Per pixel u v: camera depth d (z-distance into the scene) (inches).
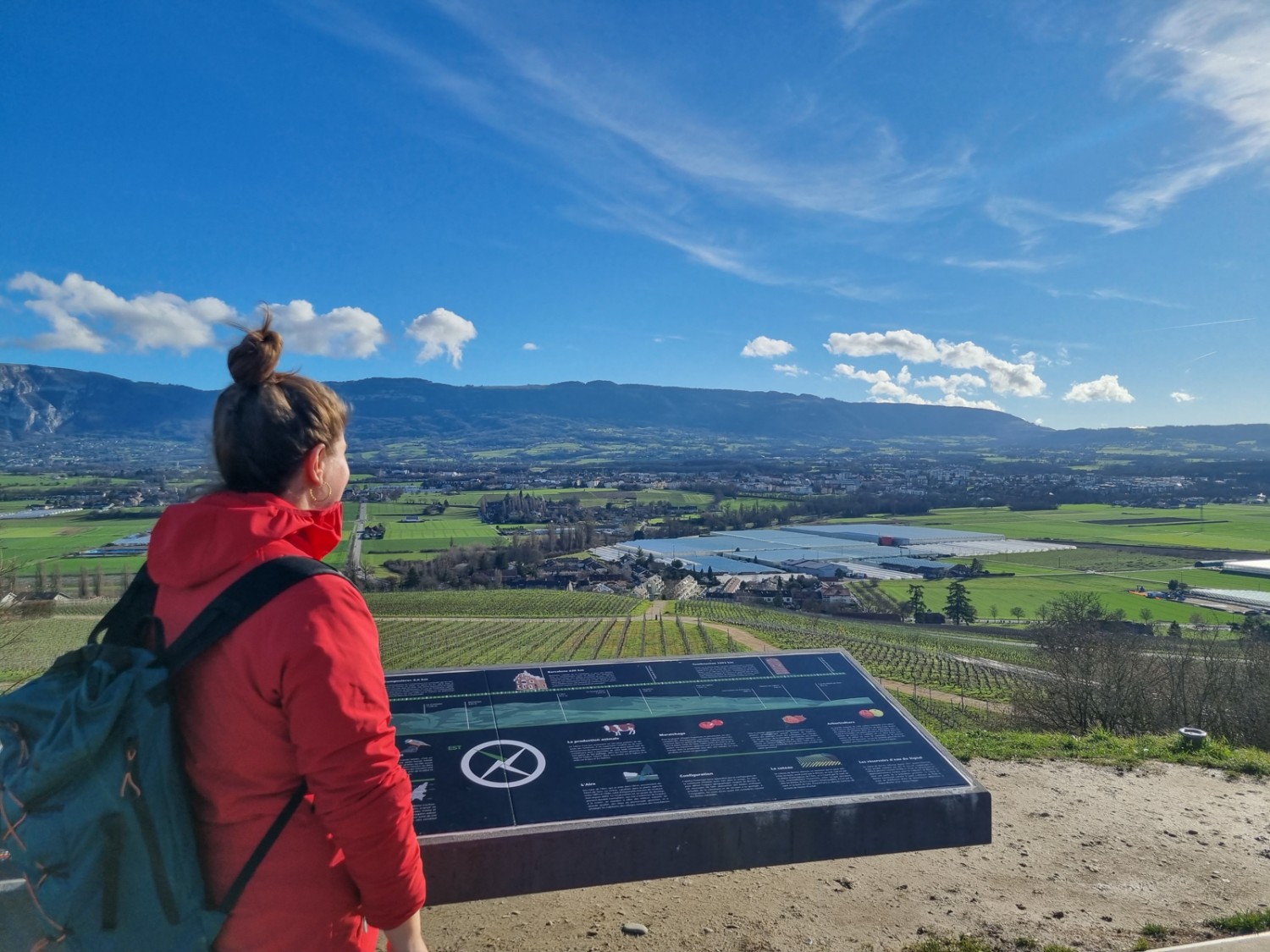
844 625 2305.6
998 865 191.0
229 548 71.4
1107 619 1450.5
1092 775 263.1
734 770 140.3
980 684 1374.3
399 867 71.9
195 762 71.1
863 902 171.5
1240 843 206.1
